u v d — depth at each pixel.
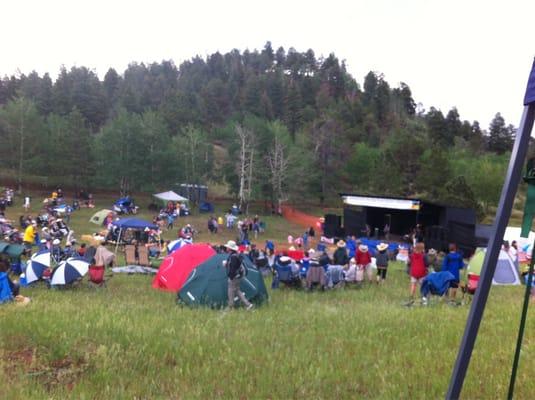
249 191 61.44
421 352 7.02
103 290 14.62
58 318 8.49
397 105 153.12
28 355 6.68
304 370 6.19
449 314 10.46
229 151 67.75
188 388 5.60
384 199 37.97
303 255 20.17
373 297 14.66
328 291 15.93
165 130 67.31
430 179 58.34
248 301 12.16
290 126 115.38
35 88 123.62
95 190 69.25
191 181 66.06
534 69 3.53
